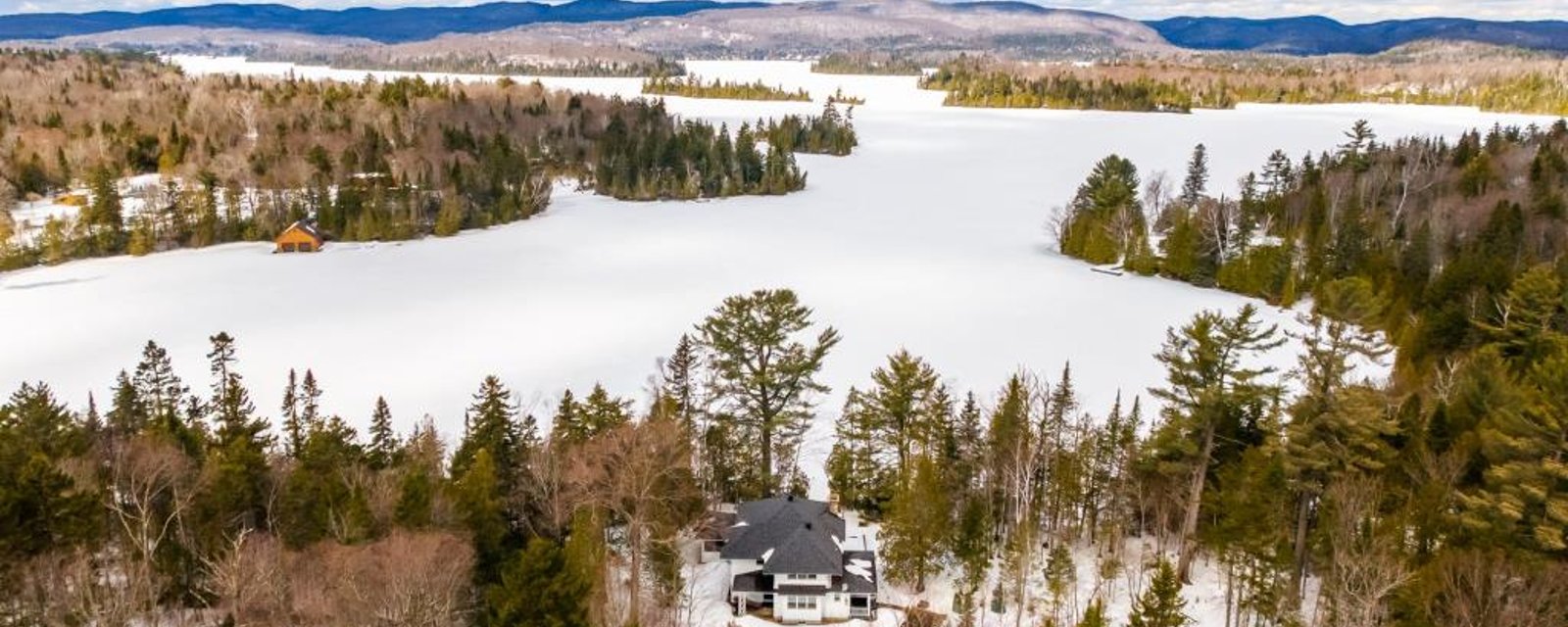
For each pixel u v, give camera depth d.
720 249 142.00
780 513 50.78
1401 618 39.19
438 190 164.25
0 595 39.31
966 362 90.94
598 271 127.69
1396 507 46.69
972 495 54.25
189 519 45.03
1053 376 86.38
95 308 109.12
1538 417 41.59
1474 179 128.62
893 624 47.44
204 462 49.78
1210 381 48.59
